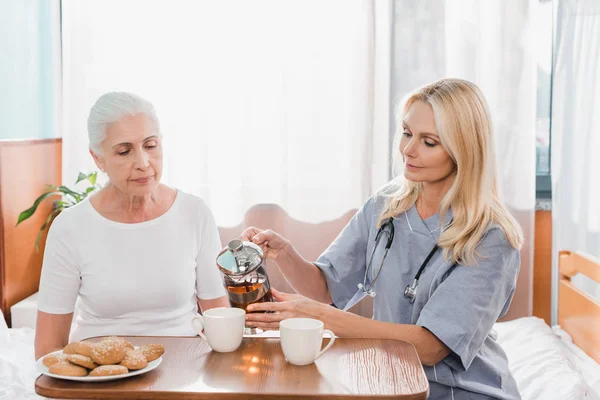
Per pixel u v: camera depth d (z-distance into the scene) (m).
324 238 3.28
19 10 3.19
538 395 2.00
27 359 2.23
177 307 1.70
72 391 1.08
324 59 3.20
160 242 1.68
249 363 1.22
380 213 1.73
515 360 2.28
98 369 1.12
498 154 3.15
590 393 2.02
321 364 1.21
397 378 1.14
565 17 3.08
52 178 3.28
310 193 3.26
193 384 1.11
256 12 3.20
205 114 3.23
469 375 1.54
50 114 3.44
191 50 3.23
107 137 1.55
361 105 3.18
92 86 3.25
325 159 3.24
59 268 1.63
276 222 3.30
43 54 3.40
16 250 2.92
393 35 3.17
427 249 1.60
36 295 2.99
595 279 2.25
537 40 3.16
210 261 1.78
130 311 1.67
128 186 1.58
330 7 3.18
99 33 3.24
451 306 1.46
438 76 3.17
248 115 3.23
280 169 3.26
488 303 1.49
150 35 3.23
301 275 1.75
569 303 2.52
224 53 3.22
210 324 1.26
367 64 3.16
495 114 3.15
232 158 3.27
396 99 3.20
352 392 1.08
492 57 3.16
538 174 3.36
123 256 1.65
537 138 3.36
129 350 1.19
